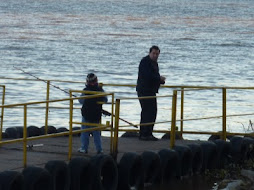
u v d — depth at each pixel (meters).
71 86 92.00
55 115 66.62
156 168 31.42
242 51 164.00
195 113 69.44
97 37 199.25
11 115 65.88
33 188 26.33
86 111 30.80
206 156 34.44
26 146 29.77
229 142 35.84
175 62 132.50
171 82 102.31
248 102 79.06
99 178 28.52
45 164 28.00
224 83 102.50
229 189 31.36
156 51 34.56
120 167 29.94
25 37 188.62
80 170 28.14
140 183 30.72
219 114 69.06
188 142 35.59
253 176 33.56
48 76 104.50
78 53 146.62
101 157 28.77
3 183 25.38
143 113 35.38
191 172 33.78
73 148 32.84
